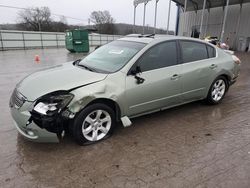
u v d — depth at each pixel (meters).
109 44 4.54
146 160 2.97
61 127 3.00
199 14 25.23
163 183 2.54
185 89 4.27
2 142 3.33
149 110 3.90
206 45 4.71
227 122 4.18
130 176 2.65
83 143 3.26
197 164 2.90
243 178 2.64
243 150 3.23
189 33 26.80
